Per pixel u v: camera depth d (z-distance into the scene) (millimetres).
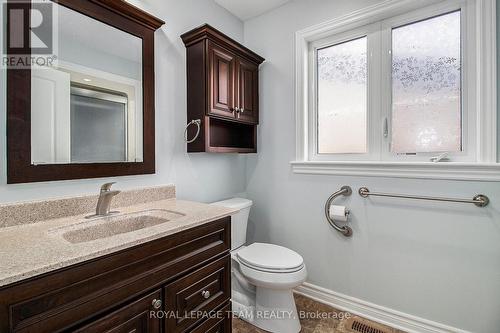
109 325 704
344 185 1713
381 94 1637
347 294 1722
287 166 1984
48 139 1051
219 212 1151
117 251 724
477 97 1317
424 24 1505
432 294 1429
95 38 1203
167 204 1370
